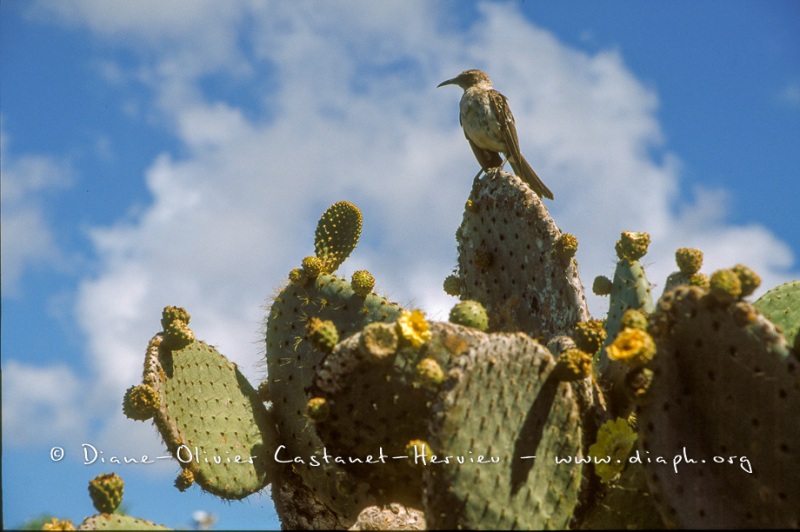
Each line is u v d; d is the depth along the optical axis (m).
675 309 12.49
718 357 12.23
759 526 12.13
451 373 12.47
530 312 17.88
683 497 12.36
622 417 14.20
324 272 17.97
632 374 12.64
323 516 17.42
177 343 17.06
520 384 12.80
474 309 14.15
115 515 14.24
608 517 13.45
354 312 17.41
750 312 11.98
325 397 13.70
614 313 16.05
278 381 17.94
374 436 13.87
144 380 16.69
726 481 12.34
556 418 12.95
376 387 13.58
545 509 12.64
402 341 13.33
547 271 17.62
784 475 11.95
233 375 17.91
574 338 14.75
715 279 12.12
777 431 11.95
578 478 12.91
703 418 12.49
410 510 14.40
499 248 18.56
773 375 11.85
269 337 18.11
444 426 12.23
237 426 17.42
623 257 16.27
